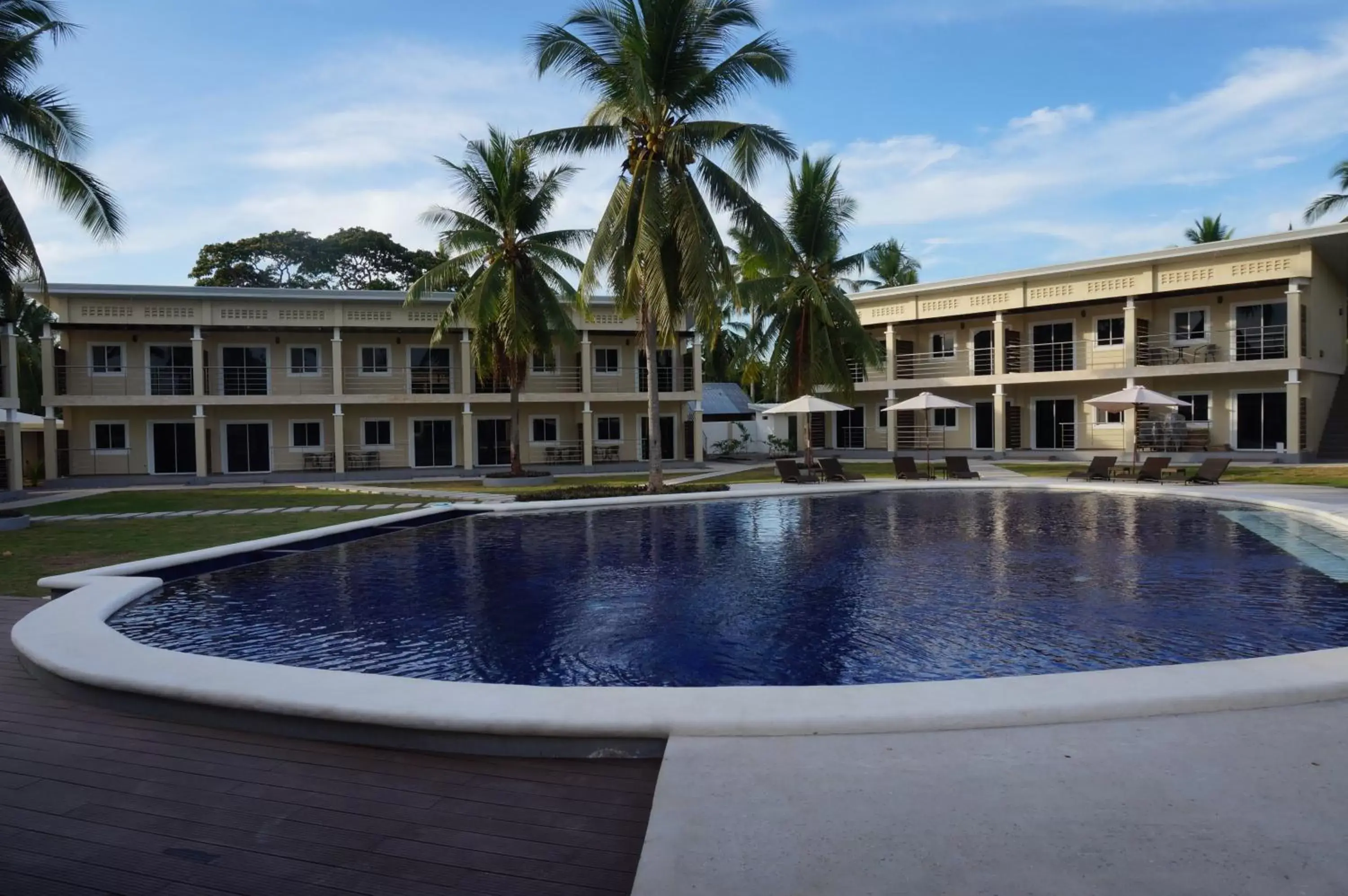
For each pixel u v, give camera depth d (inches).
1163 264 1073.5
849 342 1024.2
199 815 140.7
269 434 1210.6
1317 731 153.5
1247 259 1007.6
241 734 180.9
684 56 693.3
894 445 1343.5
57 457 1103.0
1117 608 304.0
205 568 409.7
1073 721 160.6
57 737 180.2
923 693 171.0
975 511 612.7
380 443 1248.2
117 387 1154.7
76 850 128.7
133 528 585.3
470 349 1206.9
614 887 114.4
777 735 156.3
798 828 119.3
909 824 120.1
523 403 1288.1
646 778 151.4
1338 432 1034.7
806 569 393.1
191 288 1097.4
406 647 268.2
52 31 613.9
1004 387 1254.9
